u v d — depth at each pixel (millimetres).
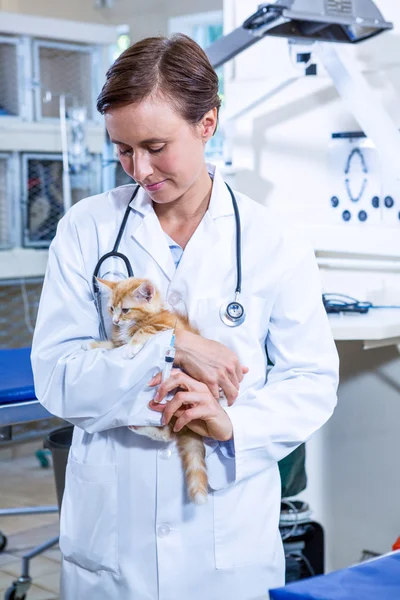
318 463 2775
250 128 2947
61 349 1322
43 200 4301
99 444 1349
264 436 1291
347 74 2387
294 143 2812
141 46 1187
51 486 3922
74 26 4215
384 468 2619
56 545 3197
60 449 2566
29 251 4176
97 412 1288
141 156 1195
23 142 4125
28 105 4195
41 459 4203
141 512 1328
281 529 2512
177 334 1298
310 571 2482
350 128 2643
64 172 4133
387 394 2590
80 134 4180
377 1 2523
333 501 2756
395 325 2242
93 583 1366
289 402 1322
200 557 1333
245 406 1306
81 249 1380
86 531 1354
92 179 4375
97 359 1278
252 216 1391
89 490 1347
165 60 1174
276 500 1407
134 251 1365
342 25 2369
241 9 2943
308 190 2793
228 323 1328
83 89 4414
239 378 1301
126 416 1277
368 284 2617
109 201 1417
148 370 1263
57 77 4328
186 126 1195
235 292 1343
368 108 2375
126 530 1334
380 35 2514
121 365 1260
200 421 1281
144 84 1155
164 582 1317
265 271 1354
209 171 1443
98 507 1342
